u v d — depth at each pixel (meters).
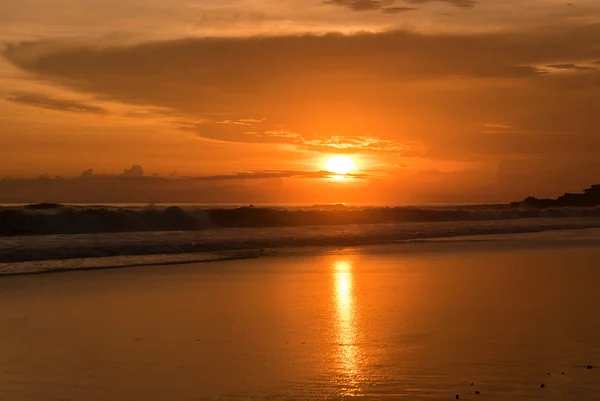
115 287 13.05
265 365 7.38
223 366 7.34
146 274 15.12
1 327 9.34
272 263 17.44
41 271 15.47
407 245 23.59
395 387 6.61
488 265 16.73
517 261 17.70
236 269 16.06
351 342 8.39
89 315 10.19
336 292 12.37
